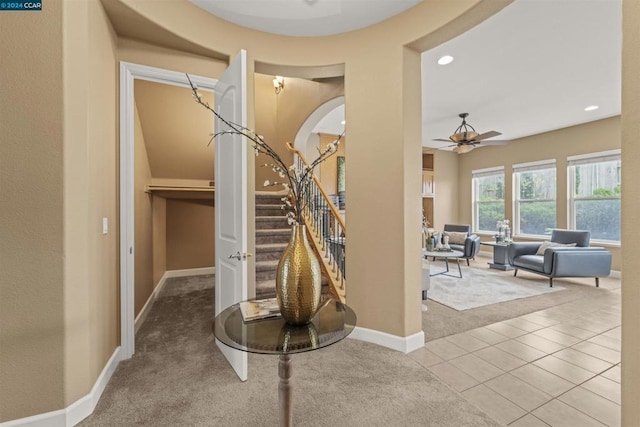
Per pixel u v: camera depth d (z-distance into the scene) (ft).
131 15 6.54
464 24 7.02
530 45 9.64
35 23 4.96
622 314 3.05
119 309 7.43
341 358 7.53
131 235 7.58
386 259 8.12
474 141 15.56
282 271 4.30
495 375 6.81
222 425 5.20
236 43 8.20
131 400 5.85
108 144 6.73
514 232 22.13
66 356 5.14
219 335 4.09
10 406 4.85
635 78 2.91
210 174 14.79
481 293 13.43
